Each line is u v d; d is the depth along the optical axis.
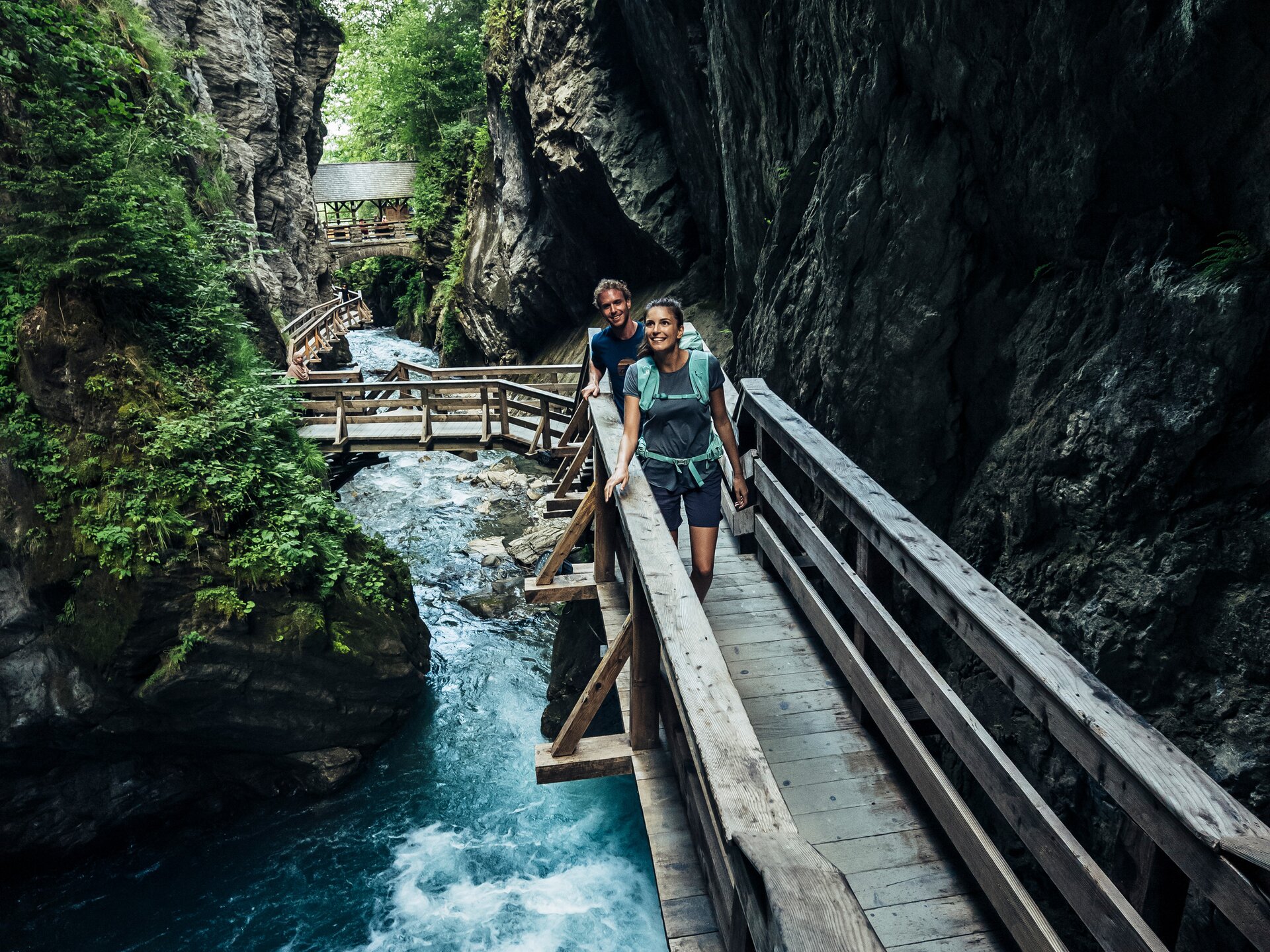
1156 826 1.54
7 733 6.85
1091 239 3.41
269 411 8.83
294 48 24.12
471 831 7.39
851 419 5.04
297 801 7.91
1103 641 3.07
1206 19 2.56
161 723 7.16
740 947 1.57
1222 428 2.70
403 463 16.61
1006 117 3.73
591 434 3.98
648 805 2.68
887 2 4.34
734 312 8.81
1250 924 1.30
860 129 4.85
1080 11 3.09
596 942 6.17
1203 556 2.73
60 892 7.04
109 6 11.22
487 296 21.45
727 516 4.87
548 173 16.25
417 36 28.77
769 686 3.29
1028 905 1.88
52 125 7.42
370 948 6.23
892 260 4.59
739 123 7.73
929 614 4.29
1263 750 2.48
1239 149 2.68
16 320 7.21
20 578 6.91
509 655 9.88
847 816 2.59
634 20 12.24
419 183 29.02
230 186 14.35
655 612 2.27
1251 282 2.57
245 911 6.68
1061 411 3.42
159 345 8.02
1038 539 3.60
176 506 7.10
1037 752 3.35
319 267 25.05
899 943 2.12
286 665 7.36
